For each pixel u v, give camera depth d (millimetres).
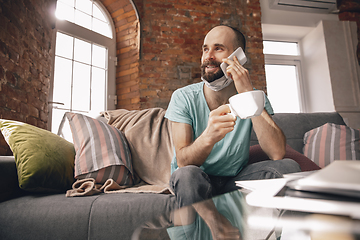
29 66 2109
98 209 959
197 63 3408
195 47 3443
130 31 3410
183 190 745
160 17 3400
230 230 327
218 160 1100
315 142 1802
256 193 416
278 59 3943
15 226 938
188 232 326
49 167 1101
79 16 3082
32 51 2168
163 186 1364
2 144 1717
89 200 999
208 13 3559
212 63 1120
